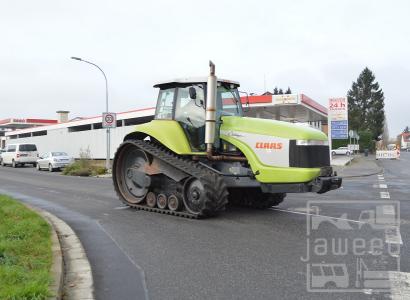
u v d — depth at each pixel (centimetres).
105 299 523
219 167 1063
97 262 680
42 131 5388
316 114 4044
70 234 880
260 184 985
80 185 1961
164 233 873
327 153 983
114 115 2780
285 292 533
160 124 1148
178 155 1112
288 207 1173
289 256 686
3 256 646
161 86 1176
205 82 1079
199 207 999
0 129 7606
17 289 489
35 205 1304
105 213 1136
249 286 557
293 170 928
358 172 2591
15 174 2855
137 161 1223
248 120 1030
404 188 1670
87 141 4234
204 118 1066
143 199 1183
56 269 600
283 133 962
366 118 10669
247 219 1001
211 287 557
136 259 693
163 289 554
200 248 750
